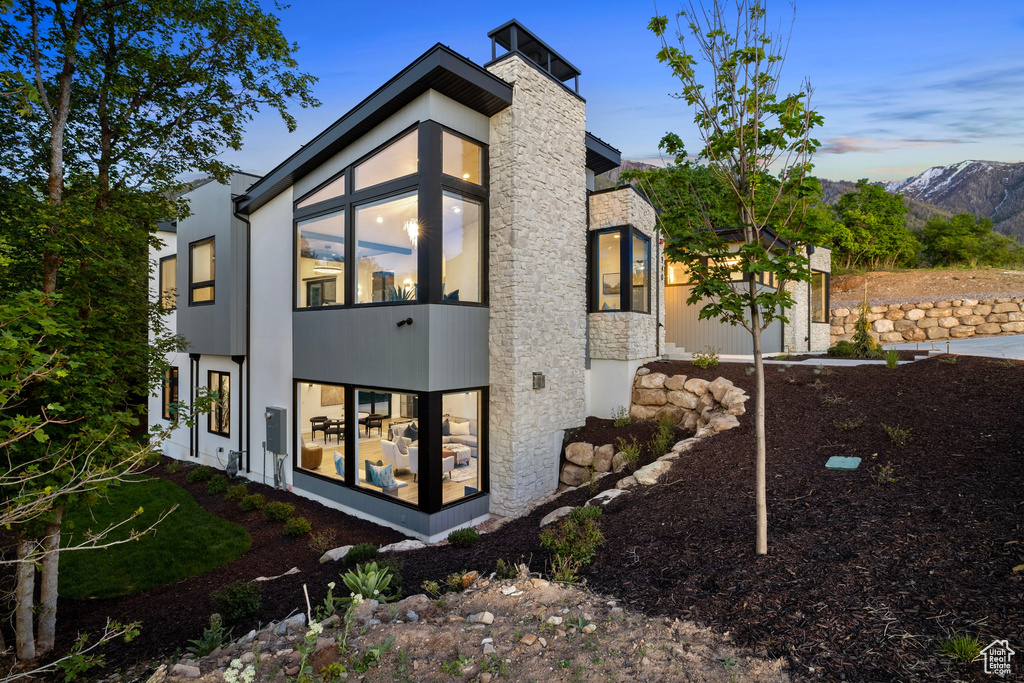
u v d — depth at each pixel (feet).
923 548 12.21
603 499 20.80
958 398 23.79
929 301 55.26
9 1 12.61
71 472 15.28
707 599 11.76
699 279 14.14
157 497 34.35
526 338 27.81
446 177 25.36
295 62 24.44
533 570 15.84
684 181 14.02
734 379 32.78
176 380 49.08
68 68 18.19
